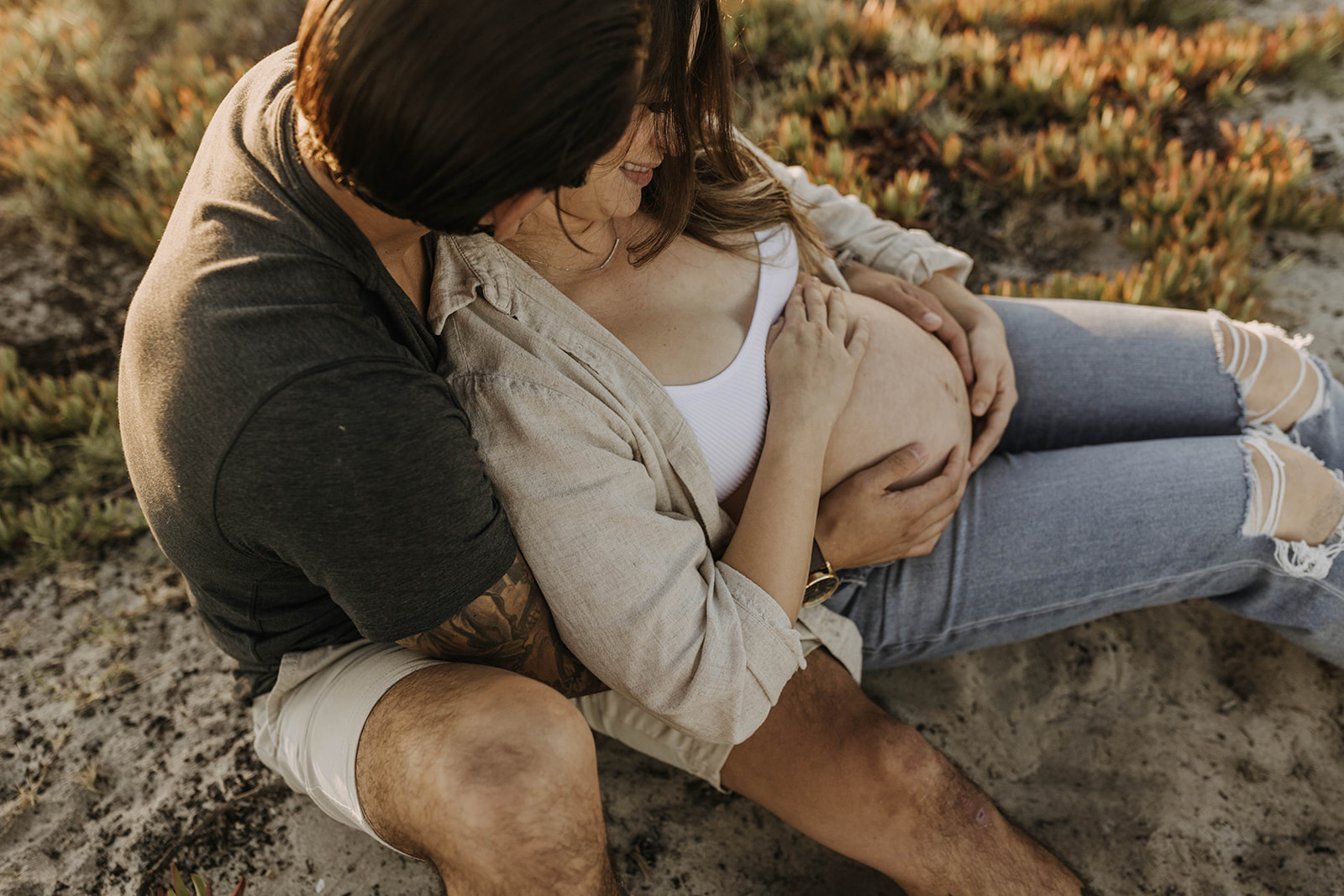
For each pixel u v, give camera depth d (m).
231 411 1.08
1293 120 3.97
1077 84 3.98
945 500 1.78
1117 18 4.75
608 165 1.39
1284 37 4.28
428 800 1.23
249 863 1.94
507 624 1.39
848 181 3.42
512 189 1.02
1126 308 2.21
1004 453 2.17
